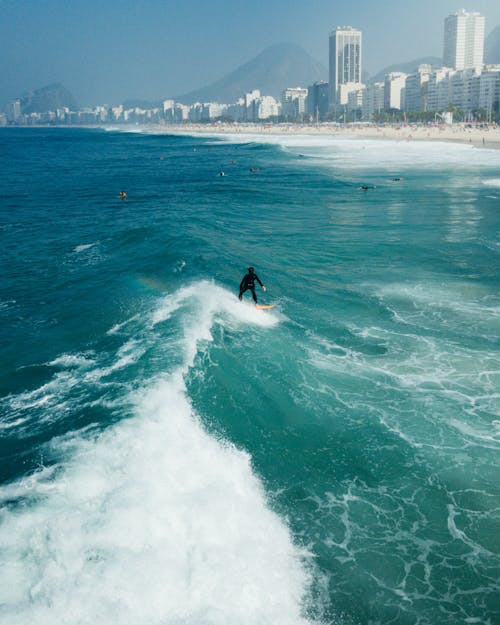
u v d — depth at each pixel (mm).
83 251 25609
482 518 8578
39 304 18000
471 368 13445
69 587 6664
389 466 9781
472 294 19094
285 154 104375
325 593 7223
